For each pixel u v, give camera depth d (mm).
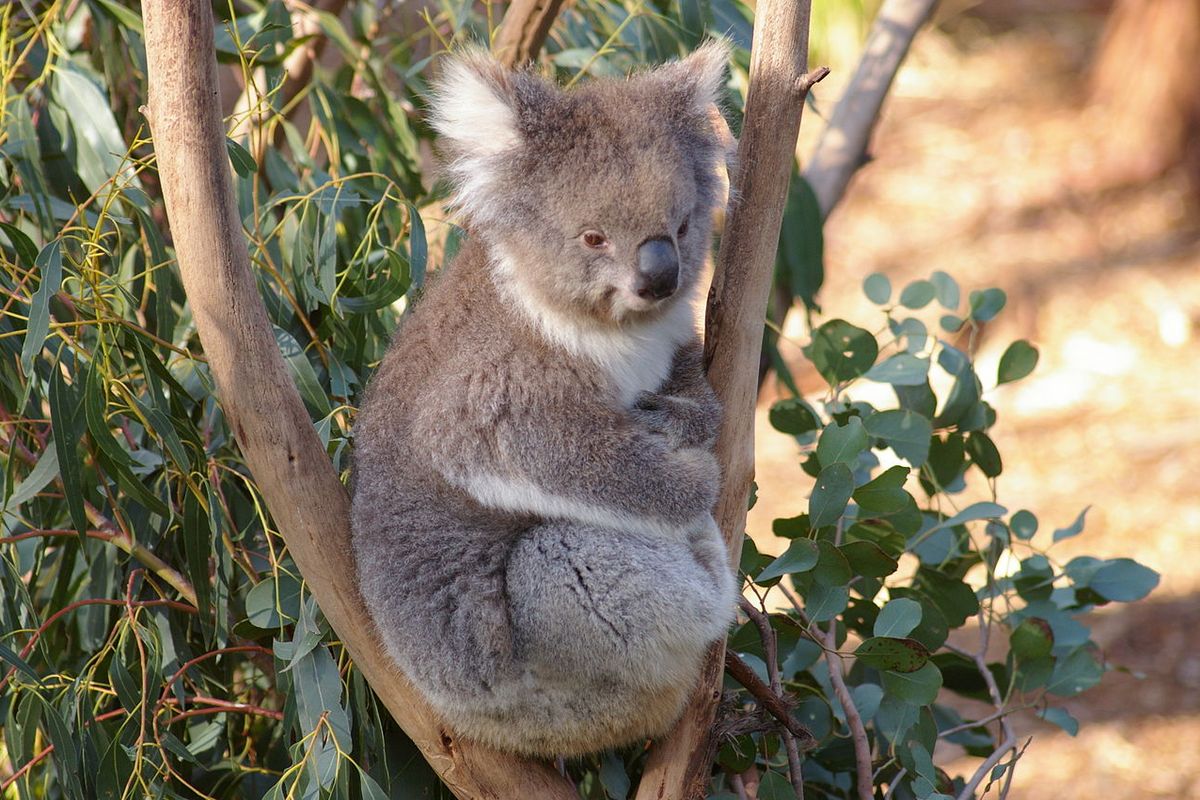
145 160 4191
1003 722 4395
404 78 5836
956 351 4887
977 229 15461
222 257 3377
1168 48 15492
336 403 4734
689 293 4191
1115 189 15570
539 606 3768
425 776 4094
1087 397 12906
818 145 7109
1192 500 11281
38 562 4613
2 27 4930
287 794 3990
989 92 18312
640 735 3871
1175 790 8570
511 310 3932
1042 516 11305
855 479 4734
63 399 3951
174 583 4371
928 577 4664
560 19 6047
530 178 3887
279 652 3789
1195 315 13680
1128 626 10242
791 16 3598
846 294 14766
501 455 3854
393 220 5199
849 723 4109
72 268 4133
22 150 4820
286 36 5473
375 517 3822
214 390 4262
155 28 3264
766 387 13617
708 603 3762
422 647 3717
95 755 4137
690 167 3959
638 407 4086
